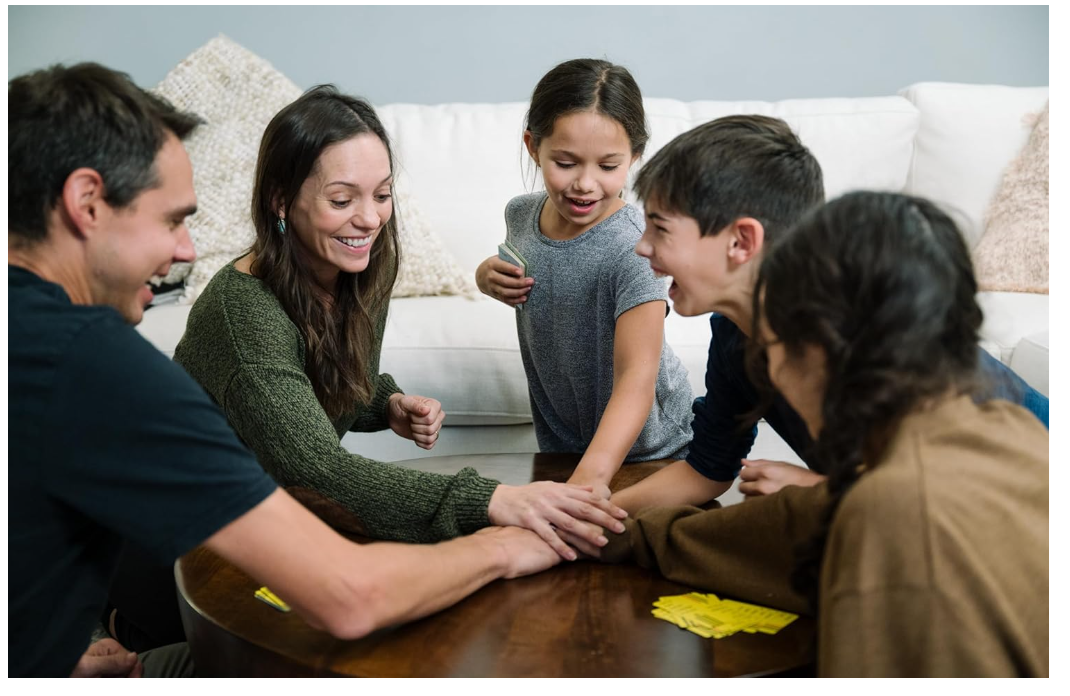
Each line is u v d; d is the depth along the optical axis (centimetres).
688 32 339
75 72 95
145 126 94
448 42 337
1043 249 281
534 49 338
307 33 333
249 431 129
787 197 113
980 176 305
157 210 97
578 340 171
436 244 275
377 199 141
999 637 77
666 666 94
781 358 89
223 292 138
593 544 121
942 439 81
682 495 140
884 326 80
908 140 307
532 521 121
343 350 152
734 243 114
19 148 91
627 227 164
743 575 109
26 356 87
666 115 300
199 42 330
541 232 175
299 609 96
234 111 276
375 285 154
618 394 150
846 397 82
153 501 90
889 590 77
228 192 267
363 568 97
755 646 98
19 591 93
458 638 101
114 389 88
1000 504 79
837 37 341
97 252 95
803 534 104
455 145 298
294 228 140
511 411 246
